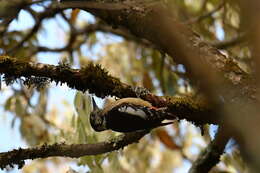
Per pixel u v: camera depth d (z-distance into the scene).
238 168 13.12
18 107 15.17
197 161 10.20
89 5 8.14
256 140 4.36
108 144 8.97
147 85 14.63
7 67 7.94
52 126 15.23
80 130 10.30
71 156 8.90
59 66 7.94
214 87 5.58
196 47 7.94
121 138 9.08
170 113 8.05
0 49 15.87
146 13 8.12
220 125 7.81
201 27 15.73
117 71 16.48
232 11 14.98
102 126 9.64
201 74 5.62
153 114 8.12
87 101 10.23
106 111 9.39
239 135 5.42
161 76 14.91
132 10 8.41
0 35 15.16
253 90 7.25
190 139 16.33
